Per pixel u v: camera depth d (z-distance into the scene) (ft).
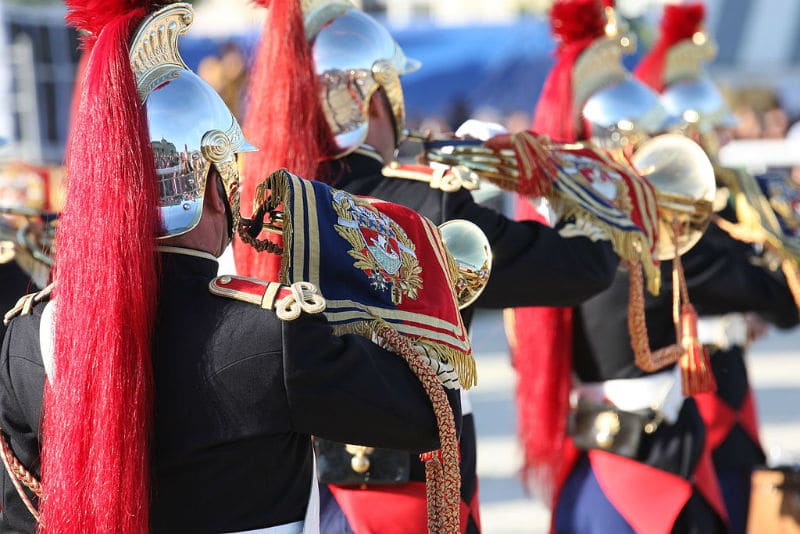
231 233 22.65
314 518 22.25
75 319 20.40
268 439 20.90
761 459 46.47
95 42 21.76
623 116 38.65
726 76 113.91
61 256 20.81
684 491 38.63
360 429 21.01
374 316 22.12
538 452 40.86
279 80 30.07
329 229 22.53
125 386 20.13
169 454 20.65
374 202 24.12
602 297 39.32
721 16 114.62
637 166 36.24
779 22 113.50
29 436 22.21
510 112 100.63
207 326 20.89
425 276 23.43
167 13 21.71
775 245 41.88
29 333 22.06
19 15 88.17
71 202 20.72
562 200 31.96
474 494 32.42
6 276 32.81
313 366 20.43
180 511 20.74
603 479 39.40
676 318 35.78
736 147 102.01
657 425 38.88
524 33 101.45
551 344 40.34
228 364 20.56
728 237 42.16
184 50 86.63
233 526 20.86
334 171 30.91
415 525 30.07
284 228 22.31
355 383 20.76
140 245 20.39
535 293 30.66
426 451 22.00
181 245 21.66
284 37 30.12
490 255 26.45
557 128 39.22
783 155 101.60
